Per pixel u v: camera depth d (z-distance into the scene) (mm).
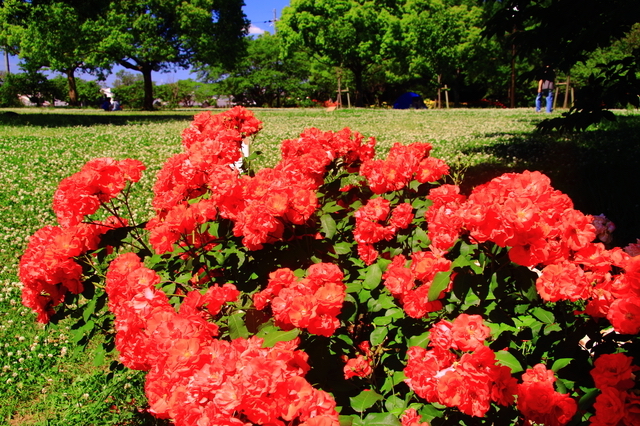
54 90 57281
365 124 19734
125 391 3643
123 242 3137
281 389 1688
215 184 2871
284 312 2064
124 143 13117
